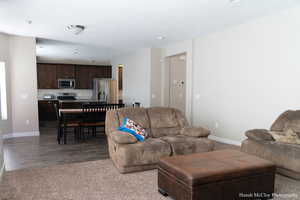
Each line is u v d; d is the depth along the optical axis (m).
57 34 5.13
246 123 4.42
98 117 5.05
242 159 2.42
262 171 2.26
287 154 2.80
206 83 5.34
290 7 3.54
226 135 4.87
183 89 6.98
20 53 5.35
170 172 2.26
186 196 2.03
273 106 3.94
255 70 4.21
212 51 5.13
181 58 6.90
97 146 4.54
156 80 6.80
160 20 4.09
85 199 2.33
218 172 2.07
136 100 7.52
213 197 2.05
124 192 2.48
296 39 3.56
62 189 2.55
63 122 4.84
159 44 6.36
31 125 5.59
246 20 4.17
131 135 3.16
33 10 3.53
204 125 5.44
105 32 4.95
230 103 4.74
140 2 3.22
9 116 5.32
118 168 3.10
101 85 9.09
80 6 3.37
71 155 3.90
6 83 5.23
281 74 3.79
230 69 4.71
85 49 7.14
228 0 3.18
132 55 7.70
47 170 3.15
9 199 2.32
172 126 3.95
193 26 4.52
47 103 8.22
